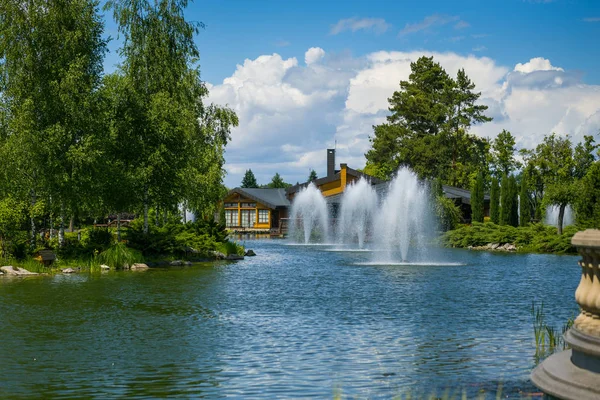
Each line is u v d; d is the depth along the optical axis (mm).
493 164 79438
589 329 6070
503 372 10305
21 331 13898
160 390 9375
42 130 28453
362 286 22250
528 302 18188
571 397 5953
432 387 9461
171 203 34688
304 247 48906
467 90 81125
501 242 46844
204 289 21453
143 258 30938
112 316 15867
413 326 14383
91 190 29422
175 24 36062
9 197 29422
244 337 13203
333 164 80125
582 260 6168
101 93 30750
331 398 8938
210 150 44625
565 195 44594
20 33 28969
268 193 82375
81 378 10023
